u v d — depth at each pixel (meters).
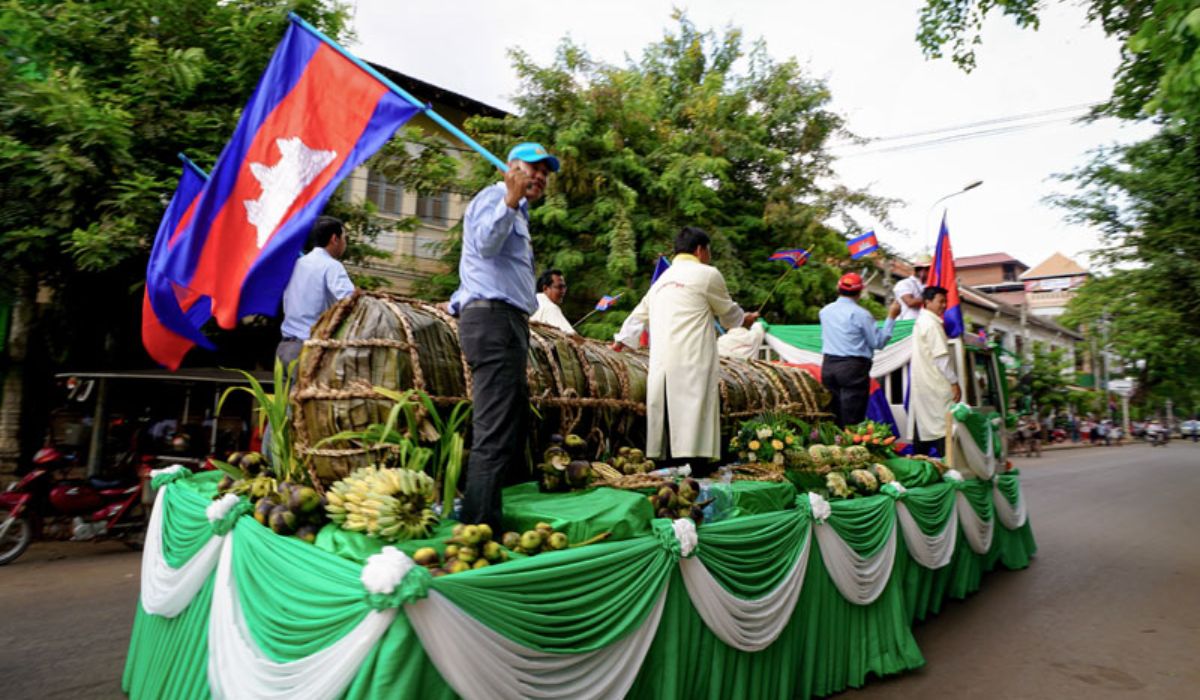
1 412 8.26
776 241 13.60
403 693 1.72
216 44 8.13
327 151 3.51
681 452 3.64
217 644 2.43
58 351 8.65
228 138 7.80
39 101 6.66
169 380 7.85
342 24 8.23
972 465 5.95
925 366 6.14
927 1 7.48
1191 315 13.37
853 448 4.54
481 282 2.57
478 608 1.90
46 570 6.41
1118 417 47.91
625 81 13.48
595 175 11.90
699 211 11.95
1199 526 9.58
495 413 2.51
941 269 7.31
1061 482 15.30
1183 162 11.56
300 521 2.42
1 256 6.94
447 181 10.34
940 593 5.24
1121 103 7.32
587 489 2.97
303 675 1.91
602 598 2.29
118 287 8.56
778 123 14.31
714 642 2.82
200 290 3.62
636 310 4.40
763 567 3.15
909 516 4.54
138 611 3.63
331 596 1.94
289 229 3.44
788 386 5.29
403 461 2.49
